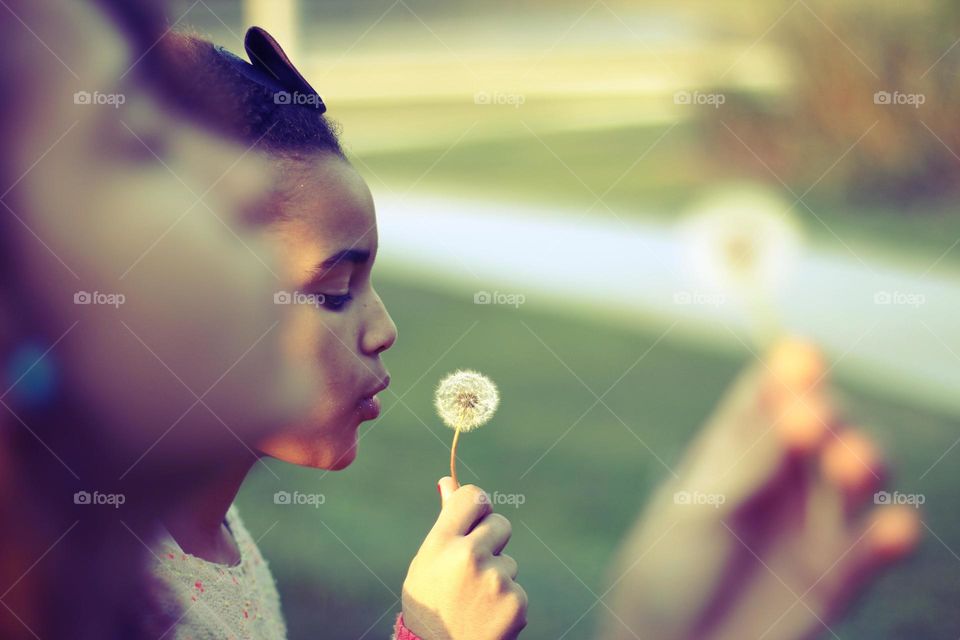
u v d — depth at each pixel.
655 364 4.65
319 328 1.22
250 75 1.27
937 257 6.06
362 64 11.40
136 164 1.13
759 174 7.95
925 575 2.94
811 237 6.46
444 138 9.27
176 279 1.13
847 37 7.80
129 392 1.13
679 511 2.60
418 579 1.28
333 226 1.22
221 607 1.27
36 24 1.09
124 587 1.15
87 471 1.14
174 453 1.18
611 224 6.83
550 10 12.73
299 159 1.22
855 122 7.70
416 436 4.15
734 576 2.45
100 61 1.12
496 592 1.25
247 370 1.18
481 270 6.08
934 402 4.02
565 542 3.15
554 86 10.74
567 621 2.75
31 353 1.11
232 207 1.16
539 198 7.55
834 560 2.40
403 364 4.82
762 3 8.54
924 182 7.52
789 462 2.50
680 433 3.91
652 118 9.58
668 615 2.50
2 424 1.10
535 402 4.36
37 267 1.10
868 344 4.70
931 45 7.67
